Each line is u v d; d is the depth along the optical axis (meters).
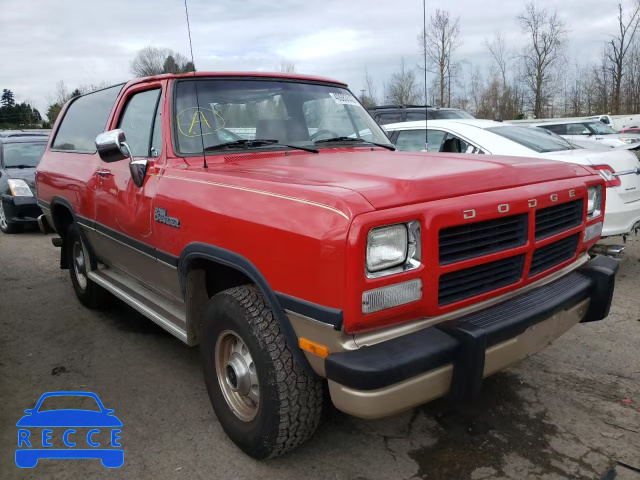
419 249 2.22
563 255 3.04
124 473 2.73
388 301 2.14
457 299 2.41
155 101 3.57
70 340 4.42
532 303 2.62
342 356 2.12
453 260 2.34
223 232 2.62
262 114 3.62
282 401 2.48
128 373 3.82
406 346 2.16
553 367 3.79
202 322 2.95
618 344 4.14
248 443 2.73
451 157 3.14
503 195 2.52
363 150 3.75
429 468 2.73
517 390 3.47
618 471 2.67
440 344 2.20
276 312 2.39
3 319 4.92
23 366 3.96
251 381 2.73
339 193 2.19
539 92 34.59
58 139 5.41
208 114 3.42
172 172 3.16
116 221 3.78
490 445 2.91
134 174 3.41
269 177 2.65
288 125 3.69
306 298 2.21
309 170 2.76
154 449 2.93
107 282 4.37
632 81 35.16
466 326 2.30
